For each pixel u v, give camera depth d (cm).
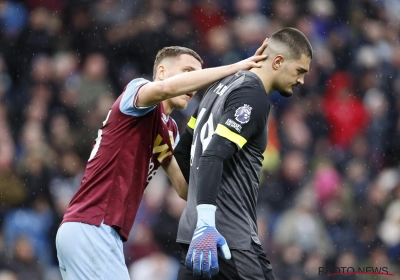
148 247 3331
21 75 4278
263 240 3591
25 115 4009
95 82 4138
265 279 1501
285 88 1549
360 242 3806
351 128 4528
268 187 3875
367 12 5247
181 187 1750
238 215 1483
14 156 3662
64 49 4381
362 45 5062
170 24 4478
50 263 3388
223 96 1495
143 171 1630
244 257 1470
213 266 1377
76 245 1559
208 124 1513
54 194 3562
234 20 4681
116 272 1570
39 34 4394
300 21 4941
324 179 3994
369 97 4756
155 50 4375
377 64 4978
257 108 1447
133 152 1609
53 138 3819
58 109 4041
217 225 1466
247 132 1438
